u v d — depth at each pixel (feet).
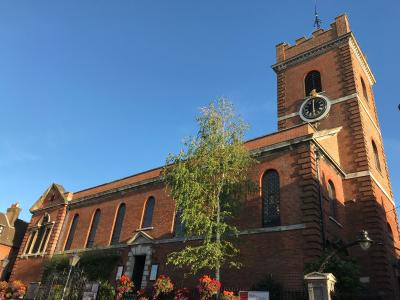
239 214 73.10
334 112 93.76
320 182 69.62
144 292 78.54
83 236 111.14
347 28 101.86
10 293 108.06
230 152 66.13
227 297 56.18
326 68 101.86
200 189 63.26
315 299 44.80
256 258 66.33
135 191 103.71
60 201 128.57
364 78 106.63
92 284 85.97
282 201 68.64
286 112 104.53
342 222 77.66
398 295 78.33
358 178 82.79
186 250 64.64
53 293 92.48
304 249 61.21
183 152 67.51
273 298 58.39
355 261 61.98
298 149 71.15
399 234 93.25
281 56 115.85
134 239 92.27
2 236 163.12
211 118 67.92
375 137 98.99
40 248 123.44
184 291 65.62
